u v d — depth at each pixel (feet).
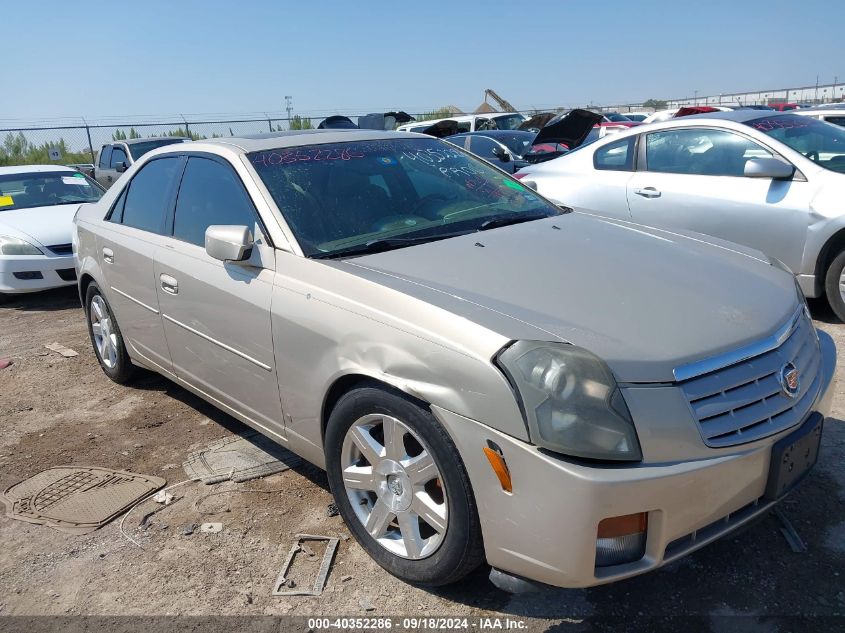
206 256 11.53
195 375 12.46
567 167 22.34
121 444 13.39
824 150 18.38
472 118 65.36
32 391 16.43
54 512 11.13
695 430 7.18
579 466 6.92
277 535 10.09
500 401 7.26
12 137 70.95
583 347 7.34
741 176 18.60
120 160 51.55
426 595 8.70
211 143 12.60
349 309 8.86
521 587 7.57
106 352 16.30
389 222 10.87
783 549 9.17
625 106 117.70
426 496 8.30
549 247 10.02
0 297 26.94
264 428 11.03
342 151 12.20
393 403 8.27
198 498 11.21
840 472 10.75
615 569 7.19
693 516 7.22
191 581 9.22
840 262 17.25
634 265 9.45
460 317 7.83
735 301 8.66
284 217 10.42
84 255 15.92
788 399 7.98
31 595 9.20
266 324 10.08
